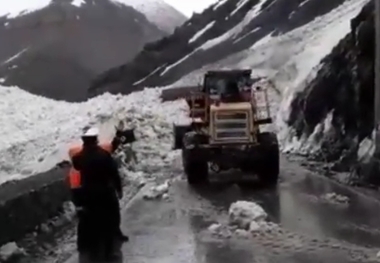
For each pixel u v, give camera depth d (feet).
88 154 28.14
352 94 60.18
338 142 60.54
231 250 28.02
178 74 170.91
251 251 27.78
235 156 48.11
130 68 203.00
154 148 68.03
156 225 33.32
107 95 128.26
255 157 47.85
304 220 34.04
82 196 27.96
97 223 28.30
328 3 153.99
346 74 64.03
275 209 37.27
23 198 29.35
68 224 32.71
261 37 165.07
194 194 43.21
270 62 132.16
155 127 75.77
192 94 56.29
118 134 59.06
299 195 42.06
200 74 150.51
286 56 129.29
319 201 39.75
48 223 31.65
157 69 189.67
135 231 31.96
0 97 112.16
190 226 33.01
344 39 70.13
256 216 33.12
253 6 197.98
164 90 117.19
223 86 51.42
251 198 41.11
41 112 102.89
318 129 66.64
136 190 45.47
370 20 58.80
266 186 46.34
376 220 34.01
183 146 50.39
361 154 50.06
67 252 27.63
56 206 33.19
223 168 50.14
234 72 51.62
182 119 85.51
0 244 26.45
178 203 39.75
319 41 111.65
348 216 35.17
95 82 208.95
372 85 55.31
